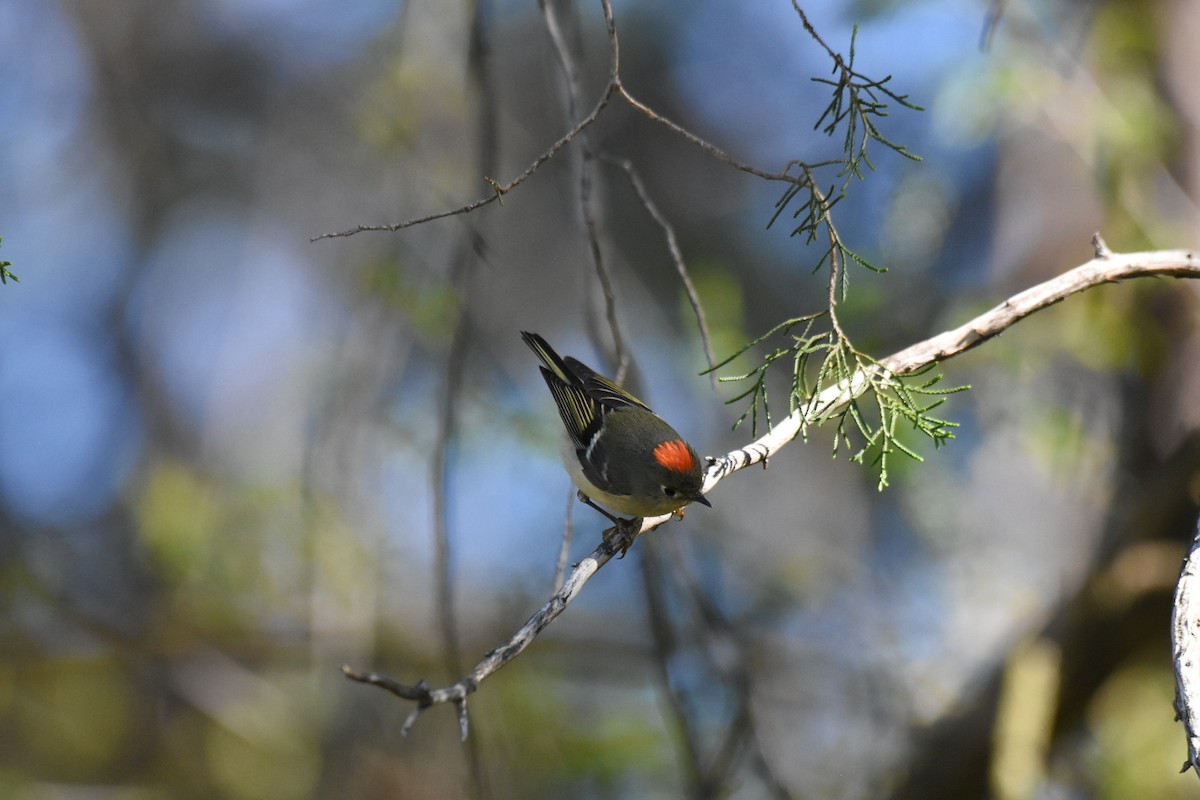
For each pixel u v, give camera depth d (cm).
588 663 1432
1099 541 1188
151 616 1477
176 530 1355
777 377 1612
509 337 1606
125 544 1647
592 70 1795
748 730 909
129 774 1597
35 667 1543
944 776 1197
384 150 1248
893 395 660
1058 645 1163
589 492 873
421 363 1344
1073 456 1199
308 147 1700
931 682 1316
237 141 1791
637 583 1297
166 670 1516
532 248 1642
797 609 1380
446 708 1346
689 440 1464
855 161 580
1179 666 494
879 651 1344
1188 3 1234
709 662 1034
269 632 1420
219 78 1792
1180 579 523
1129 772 1195
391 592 1357
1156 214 1182
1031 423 1212
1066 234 1283
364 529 1189
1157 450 1199
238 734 1436
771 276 1752
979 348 1220
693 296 755
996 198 1337
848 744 1320
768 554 1379
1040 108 1206
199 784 1579
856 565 1417
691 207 1811
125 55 1770
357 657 1225
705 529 1362
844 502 1510
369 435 1186
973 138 1202
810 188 579
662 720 1280
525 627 526
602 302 928
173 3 1769
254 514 1358
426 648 1377
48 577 1531
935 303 1288
